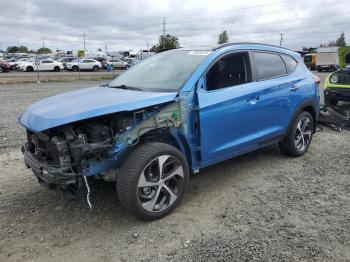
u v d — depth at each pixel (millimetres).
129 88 4527
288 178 5098
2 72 39094
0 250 3393
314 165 5641
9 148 6539
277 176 5172
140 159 3648
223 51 4645
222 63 4586
